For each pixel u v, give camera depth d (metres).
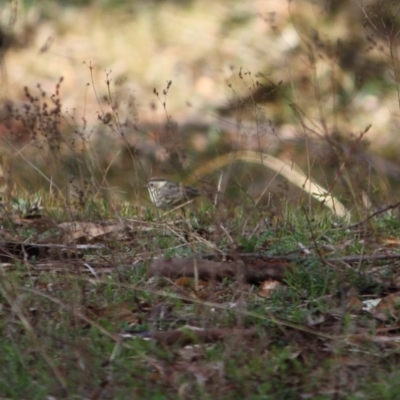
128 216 10.99
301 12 26.86
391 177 19.30
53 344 7.13
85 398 6.48
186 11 29.16
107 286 8.48
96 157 12.40
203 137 22.42
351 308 8.05
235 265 8.61
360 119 23.52
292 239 10.04
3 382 6.62
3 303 8.09
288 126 22.03
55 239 9.59
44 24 28.47
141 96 25.66
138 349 7.10
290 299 8.34
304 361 7.11
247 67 25.83
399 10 14.61
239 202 11.05
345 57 25.00
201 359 7.09
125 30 28.50
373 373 6.89
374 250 9.59
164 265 8.77
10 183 10.87
